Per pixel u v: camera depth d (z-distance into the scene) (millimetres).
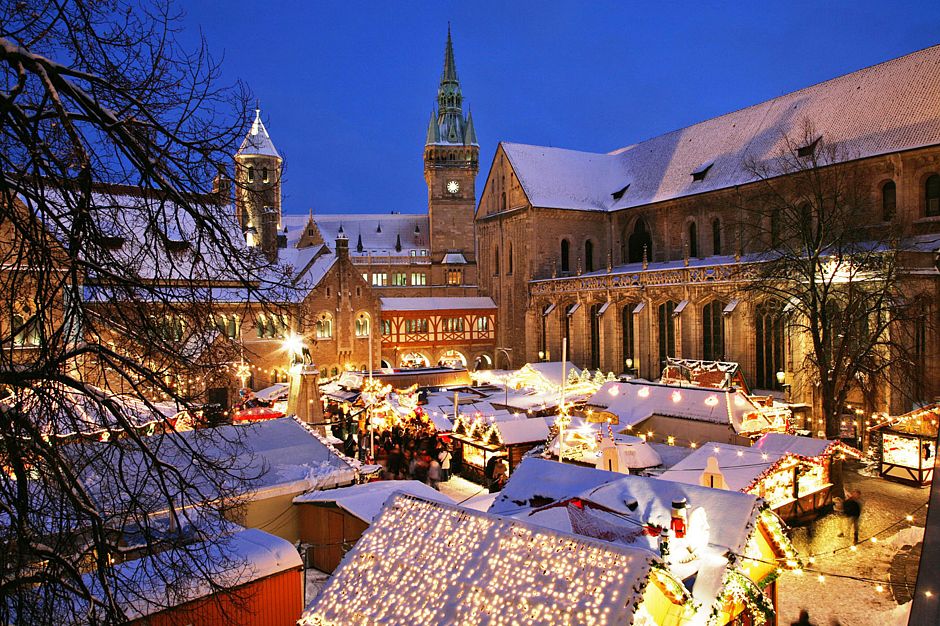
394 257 119938
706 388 38062
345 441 42750
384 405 40906
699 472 26266
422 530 14219
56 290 9094
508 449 35656
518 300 79062
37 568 10594
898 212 49062
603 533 15492
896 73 54438
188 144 9648
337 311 75125
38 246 8805
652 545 15172
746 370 51531
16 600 10172
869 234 50219
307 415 37625
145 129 9523
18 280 9367
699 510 14570
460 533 13719
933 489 5102
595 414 41719
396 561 13805
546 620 11359
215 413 13547
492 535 13305
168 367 11102
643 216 74500
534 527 13008
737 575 14258
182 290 10820
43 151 8727
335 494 24703
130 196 10227
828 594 22234
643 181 76750
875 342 36656
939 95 49406
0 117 8211
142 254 10211
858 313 39094
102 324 10344
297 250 93438
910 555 25391
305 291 12328
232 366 12273
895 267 38906
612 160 86062
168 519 18500
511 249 81125
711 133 71688
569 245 77938
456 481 38406
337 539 24156
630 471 29656
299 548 24500
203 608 15477
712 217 65750
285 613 17250
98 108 8766
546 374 56375
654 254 73250
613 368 64625
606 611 11047
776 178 53688
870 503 32125
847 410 44312
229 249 10758
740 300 51594
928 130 48062
